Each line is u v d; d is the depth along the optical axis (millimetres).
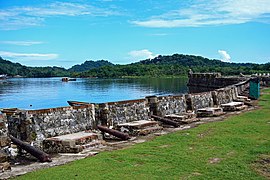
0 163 9891
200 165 9922
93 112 15148
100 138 13969
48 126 13047
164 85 100250
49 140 12508
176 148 12102
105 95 69500
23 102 60062
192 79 81000
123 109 16641
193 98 22328
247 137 13727
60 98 65750
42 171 9633
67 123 13820
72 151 12023
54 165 10445
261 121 18062
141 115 17656
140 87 92438
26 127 12320
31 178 8992
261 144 12414
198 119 19594
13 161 11023
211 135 14383
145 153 11430
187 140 13500
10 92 85000
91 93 75688
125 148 12602
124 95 68375
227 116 21141
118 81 136500
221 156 10867
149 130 15734
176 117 18688
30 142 12281
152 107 18969
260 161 10289
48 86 112062
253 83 33094
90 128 14852
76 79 178875
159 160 10508
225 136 14031
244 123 17406
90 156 11398
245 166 9789
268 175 9055
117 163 10250
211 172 9289
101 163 10250
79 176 8992
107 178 8820
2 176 9320
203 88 73375
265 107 25469
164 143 13094
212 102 24609
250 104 26875
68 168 9805
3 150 10453
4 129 11047
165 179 8766
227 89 27750
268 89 46250
